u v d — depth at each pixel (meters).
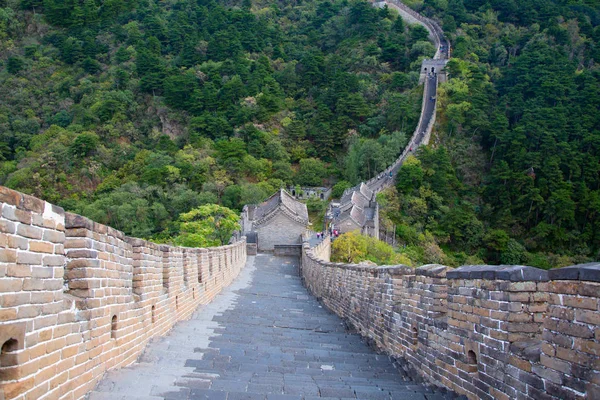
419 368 9.50
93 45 122.00
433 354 8.85
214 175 84.50
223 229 44.81
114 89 110.50
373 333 13.10
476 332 7.35
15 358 4.77
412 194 89.25
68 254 6.70
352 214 62.34
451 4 153.62
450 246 82.88
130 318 8.70
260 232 57.12
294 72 130.00
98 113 101.25
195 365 8.78
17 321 4.80
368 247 49.97
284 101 120.19
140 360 8.84
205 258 17.92
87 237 6.74
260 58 129.00
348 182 94.75
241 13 146.00
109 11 136.25
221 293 22.20
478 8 155.62
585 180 89.44
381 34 139.88
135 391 6.73
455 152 104.19
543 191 87.00
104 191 77.38
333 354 11.12
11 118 98.50
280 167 97.06
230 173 88.62
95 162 83.50
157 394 6.66
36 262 5.19
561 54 123.31
